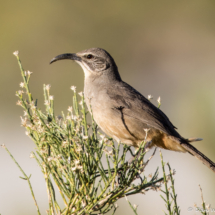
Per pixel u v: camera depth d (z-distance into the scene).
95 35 18.39
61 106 15.48
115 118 7.34
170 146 7.63
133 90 7.86
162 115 7.74
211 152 12.35
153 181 5.27
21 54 17.02
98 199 5.03
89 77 7.96
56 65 16.59
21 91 5.34
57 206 5.04
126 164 5.53
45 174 5.20
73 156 5.22
